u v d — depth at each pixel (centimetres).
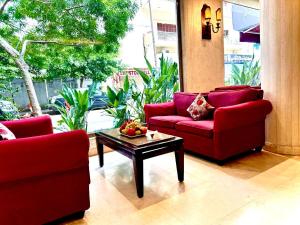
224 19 553
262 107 305
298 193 211
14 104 336
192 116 347
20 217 167
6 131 189
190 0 440
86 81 396
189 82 455
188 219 183
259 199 205
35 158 159
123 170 292
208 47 477
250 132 306
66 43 371
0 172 150
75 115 349
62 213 182
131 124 265
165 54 457
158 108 390
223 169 274
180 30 448
